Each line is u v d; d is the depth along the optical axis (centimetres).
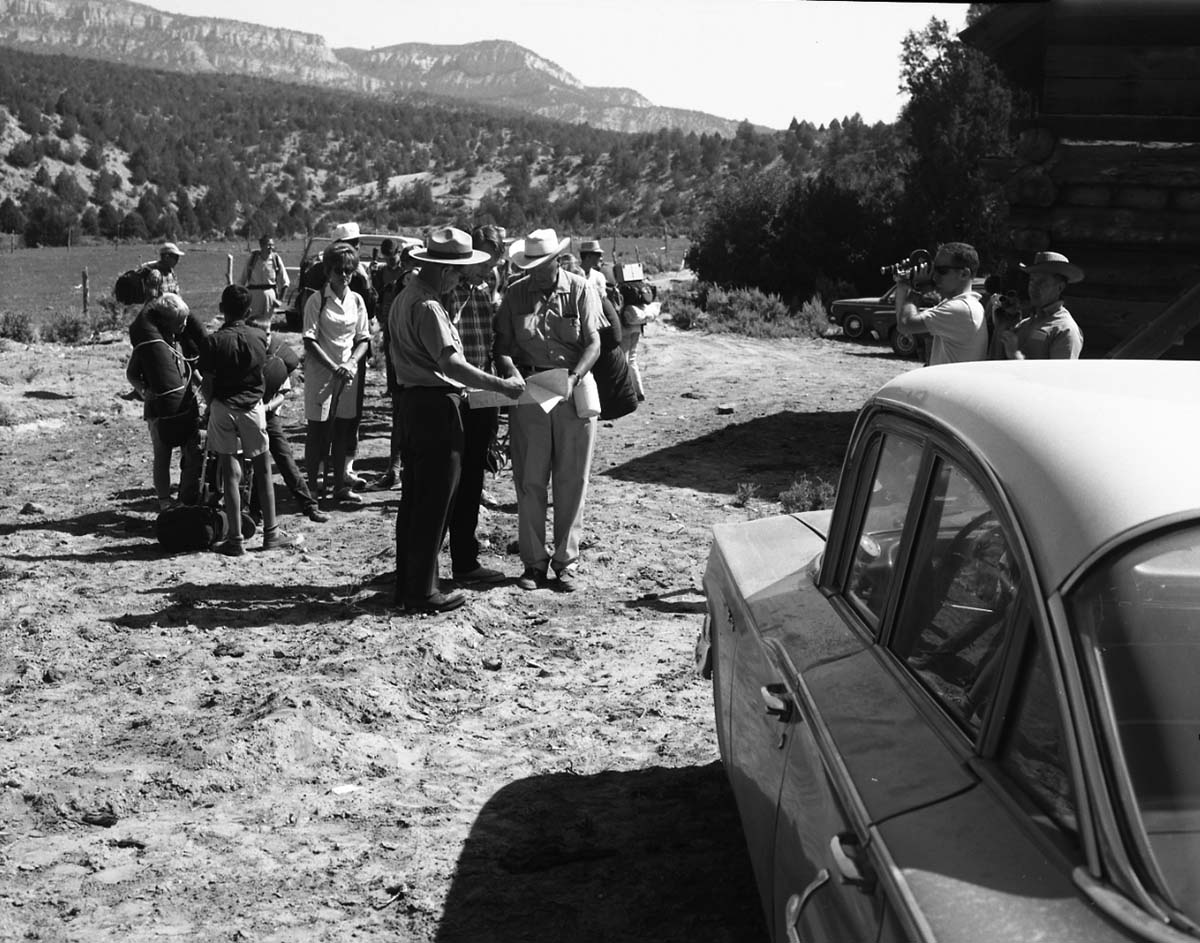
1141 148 968
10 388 1728
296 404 1673
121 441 1412
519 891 404
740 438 1389
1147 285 989
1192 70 963
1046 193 988
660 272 5666
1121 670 186
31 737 543
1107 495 201
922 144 4119
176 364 928
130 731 547
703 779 496
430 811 470
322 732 532
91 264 10138
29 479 1188
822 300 3972
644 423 1526
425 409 681
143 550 892
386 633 667
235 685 605
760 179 4322
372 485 1116
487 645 670
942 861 191
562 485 767
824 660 286
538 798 481
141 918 388
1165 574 192
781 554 394
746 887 405
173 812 470
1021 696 203
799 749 277
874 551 297
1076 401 237
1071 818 181
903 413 286
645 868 420
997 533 221
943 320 639
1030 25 1002
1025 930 169
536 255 721
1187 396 240
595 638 684
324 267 1028
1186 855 169
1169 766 177
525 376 750
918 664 249
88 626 700
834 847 215
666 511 1011
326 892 407
